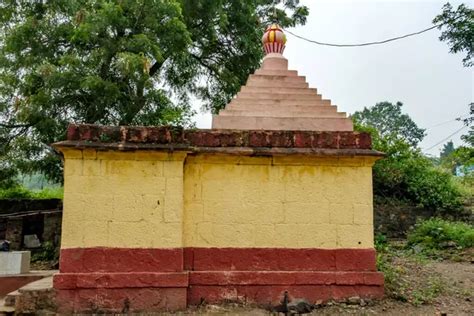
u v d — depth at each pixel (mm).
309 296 6840
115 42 12953
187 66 16953
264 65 8188
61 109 13273
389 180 16953
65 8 13211
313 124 7547
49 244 13875
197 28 16172
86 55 13258
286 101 7691
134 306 6496
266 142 7098
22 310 6359
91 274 6488
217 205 7012
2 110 13719
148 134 6855
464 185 19125
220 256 6895
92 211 6676
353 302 6832
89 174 6738
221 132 7082
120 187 6762
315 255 6980
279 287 6836
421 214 16922
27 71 13250
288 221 7043
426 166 17969
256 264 6906
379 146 17359
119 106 13711
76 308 6418
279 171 7137
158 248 6688
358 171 7211
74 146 6613
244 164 7113
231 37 17078
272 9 16938
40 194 17281
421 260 11688
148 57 13141
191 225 6938
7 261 8508
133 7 13070
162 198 6801
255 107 7586
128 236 6680
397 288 7656
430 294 7617
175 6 13367
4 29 13898
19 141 13852
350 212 7117
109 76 13227
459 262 12039
